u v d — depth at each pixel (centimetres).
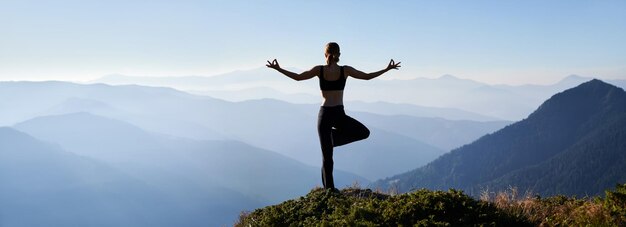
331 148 767
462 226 579
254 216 787
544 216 676
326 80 733
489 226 579
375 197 768
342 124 745
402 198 658
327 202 724
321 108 752
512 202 714
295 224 691
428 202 614
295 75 721
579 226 635
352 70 732
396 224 588
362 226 589
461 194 645
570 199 760
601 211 661
